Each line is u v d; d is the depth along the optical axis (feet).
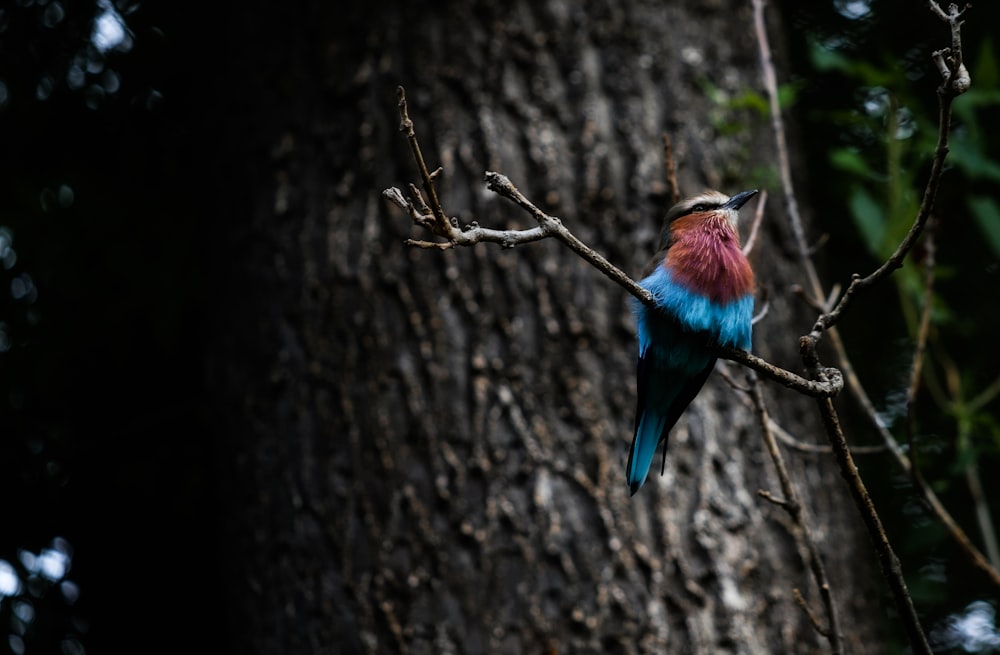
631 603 26.35
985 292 41.19
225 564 30.48
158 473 41.63
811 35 41.55
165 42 39.96
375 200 29.78
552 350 28.07
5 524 40.88
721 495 27.58
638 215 29.14
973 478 29.17
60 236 38.99
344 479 28.14
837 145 40.75
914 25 40.96
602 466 27.30
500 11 30.53
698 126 30.30
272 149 31.55
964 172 38.04
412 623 26.66
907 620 17.03
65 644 40.34
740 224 30.60
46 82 39.75
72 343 40.27
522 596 26.48
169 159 40.45
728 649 26.25
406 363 28.35
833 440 16.72
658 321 22.95
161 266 39.34
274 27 32.73
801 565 27.73
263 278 30.73
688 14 31.40
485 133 29.58
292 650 27.76
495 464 27.35
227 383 31.14
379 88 30.60
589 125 29.76
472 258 28.73
